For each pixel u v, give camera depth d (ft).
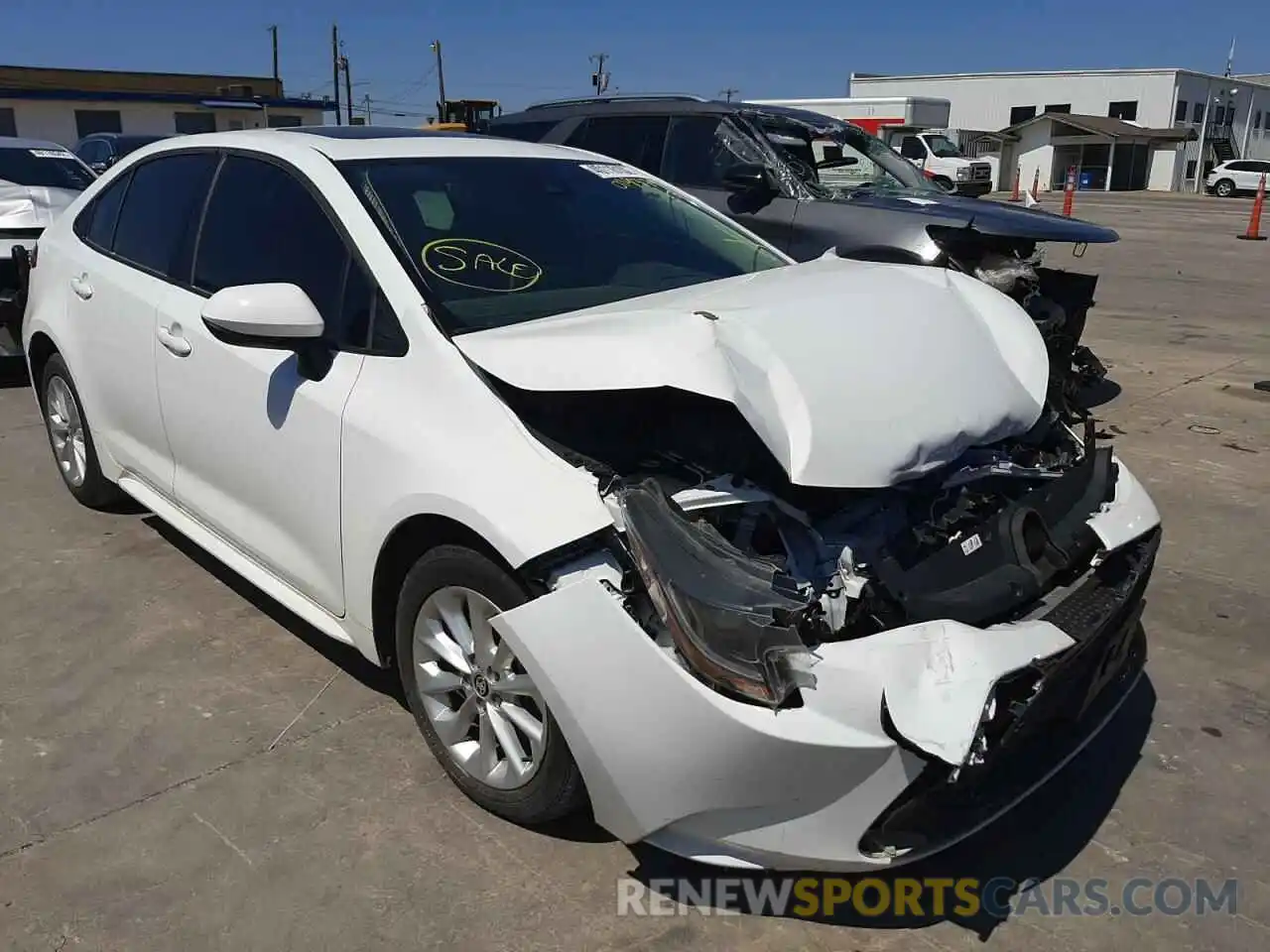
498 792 9.00
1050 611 8.34
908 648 7.29
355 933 8.01
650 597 7.50
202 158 12.78
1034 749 8.34
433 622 9.27
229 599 13.30
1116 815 9.58
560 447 8.45
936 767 7.23
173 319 12.05
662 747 7.43
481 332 9.29
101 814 9.25
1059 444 10.48
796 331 8.74
